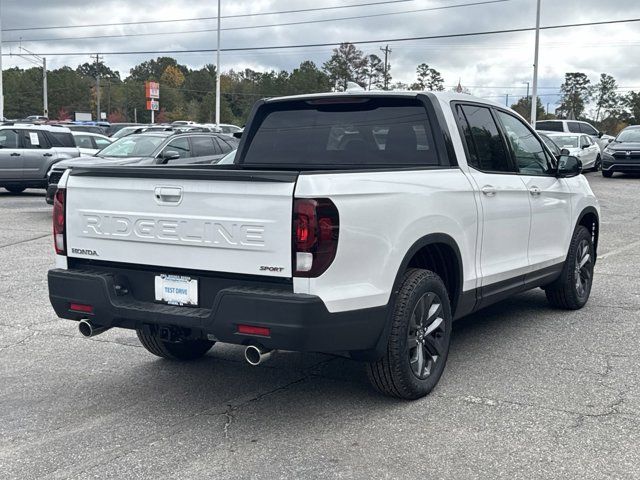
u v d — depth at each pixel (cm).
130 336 672
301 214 407
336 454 414
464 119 573
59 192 495
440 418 464
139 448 428
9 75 12875
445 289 509
